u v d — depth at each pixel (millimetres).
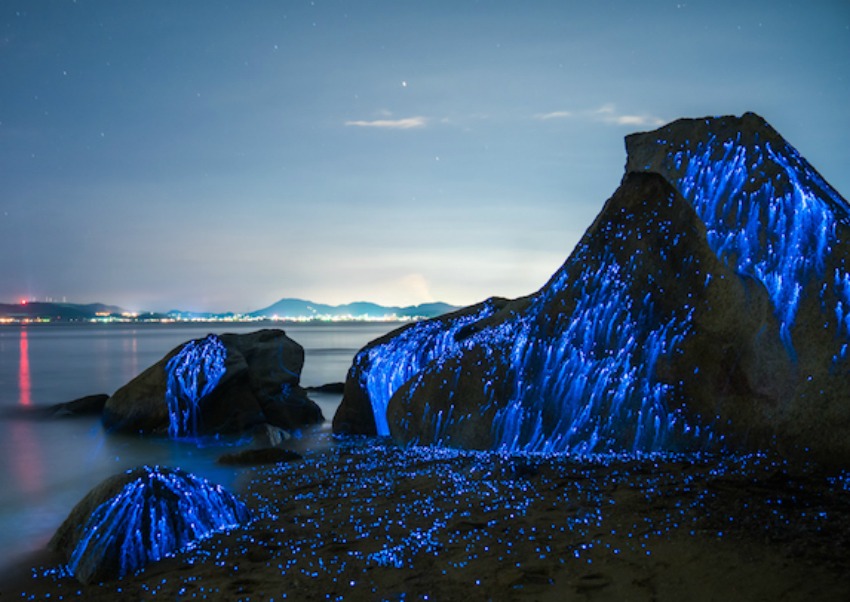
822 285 7621
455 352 10914
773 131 9023
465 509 6398
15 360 44094
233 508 6754
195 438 13820
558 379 9539
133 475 6512
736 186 8727
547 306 10039
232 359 14820
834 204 8219
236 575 5246
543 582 4523
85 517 6395
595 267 9672
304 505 7281
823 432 7191
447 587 4613
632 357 8945
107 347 65562
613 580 4426
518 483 7168
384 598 4551
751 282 8141
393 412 11328
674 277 8867
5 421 16859
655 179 9344
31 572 5902
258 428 13141
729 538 4844
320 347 64750
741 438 7793
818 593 3906
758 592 4008
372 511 6742
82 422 16531
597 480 6930
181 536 6082
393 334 14531
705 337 8383
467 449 9977
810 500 5621
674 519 5375
